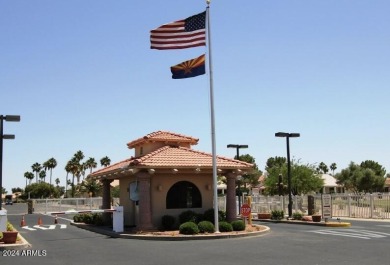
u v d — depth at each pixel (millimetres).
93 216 26438
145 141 23766
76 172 105312
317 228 22109
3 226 17016
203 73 19016
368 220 26875
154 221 21031
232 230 19375
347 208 30156
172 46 18922
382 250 13609
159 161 20547
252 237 18141
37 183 114125
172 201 21625
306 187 47156
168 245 16016
